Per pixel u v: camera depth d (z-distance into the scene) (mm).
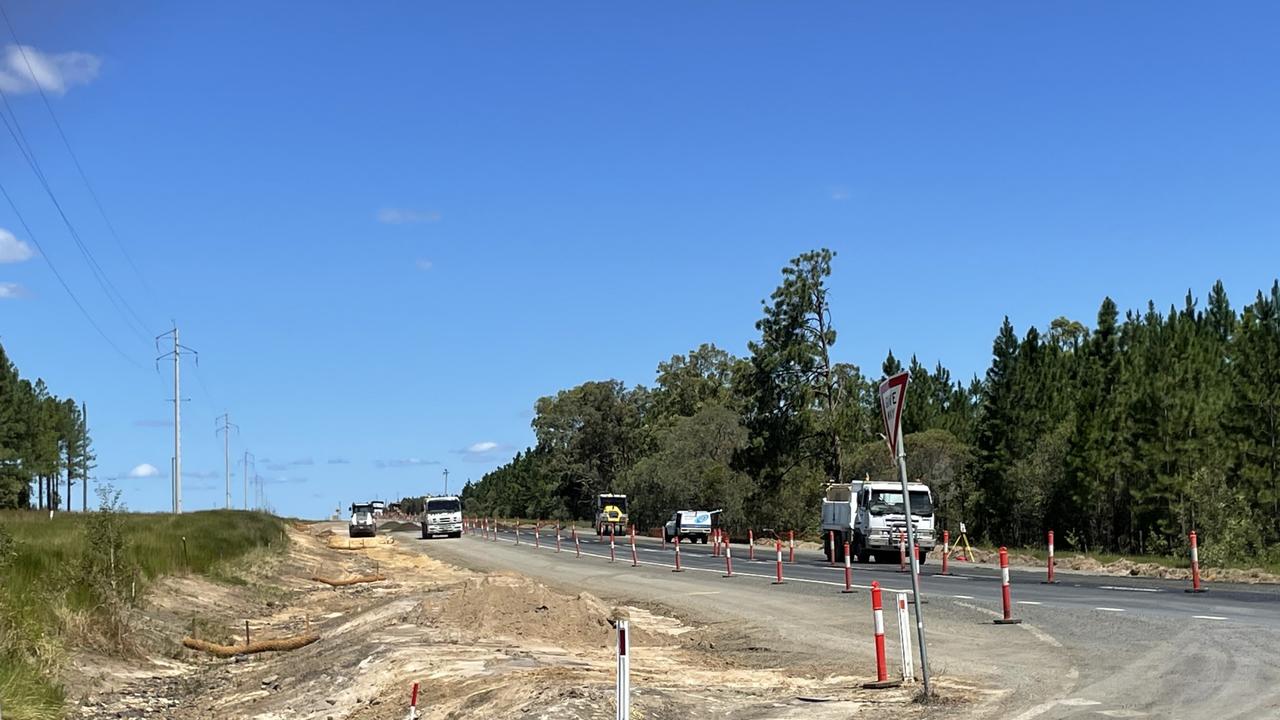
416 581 44656
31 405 97250
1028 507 67938
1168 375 56188
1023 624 19625
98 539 23625
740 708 12812
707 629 23516
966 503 72562
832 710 12320
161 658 22547
